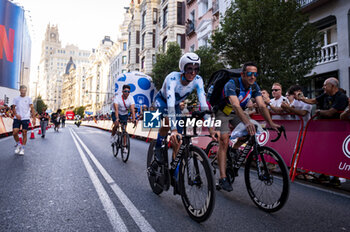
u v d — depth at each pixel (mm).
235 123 3037
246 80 2719
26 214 2459
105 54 62188
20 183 3611
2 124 12602
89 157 6117
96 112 69375
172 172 2695
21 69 44625
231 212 2607
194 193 2355
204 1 19156
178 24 21969
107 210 2572
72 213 2488
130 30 36406
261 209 2709
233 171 3025
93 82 75188
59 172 4375
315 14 10875
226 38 7836
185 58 2479
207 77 11727
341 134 3586
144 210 2588
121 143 5816
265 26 7074
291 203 2953
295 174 4094
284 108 4270
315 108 4168
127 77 13102
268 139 4867
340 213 2637
